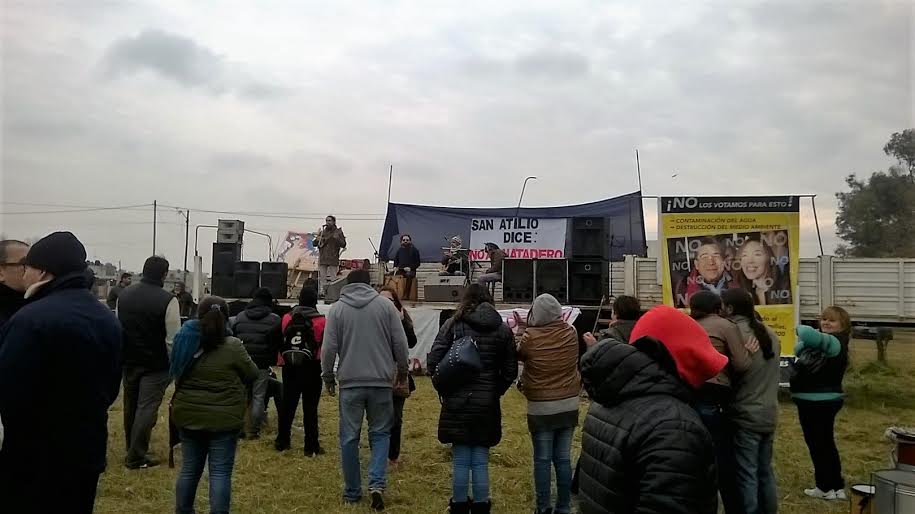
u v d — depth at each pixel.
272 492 6.42
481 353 5.25
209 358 4.93
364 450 8.16
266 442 8.27
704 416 4.95
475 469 5.27
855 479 7.22
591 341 5.98
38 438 3.03
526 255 16.55
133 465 7.06
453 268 15.43
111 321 3.33
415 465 7.43
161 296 6.98
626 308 5.53
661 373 2.44
